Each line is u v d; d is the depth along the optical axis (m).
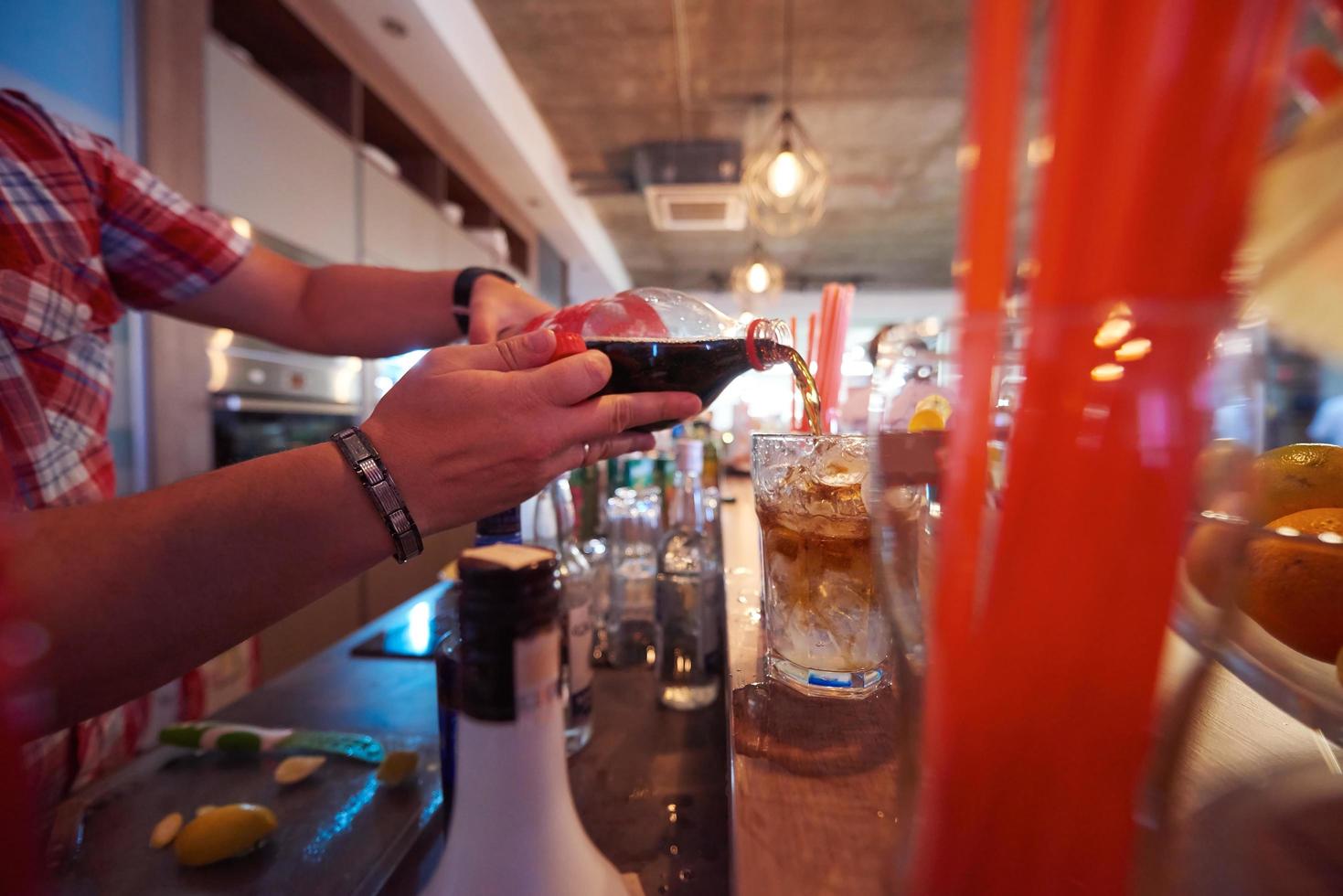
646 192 4.65
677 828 0.50
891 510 0.24
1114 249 0.15
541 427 0.49
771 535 0.47
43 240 0.77
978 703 0.18
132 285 0.93
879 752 0.35
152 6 1.68
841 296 0.64
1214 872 0.21
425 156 3.49
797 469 0.45
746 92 3.75
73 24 1.52
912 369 0.30
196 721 0.69
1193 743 0.17
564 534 0.86
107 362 0.88
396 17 2.57
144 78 1.67
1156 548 0.16
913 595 0.23
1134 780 0.17
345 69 2.62
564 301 6.48
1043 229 0.16
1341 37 0.15
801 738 0.37
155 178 0.93
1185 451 0.16
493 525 0.53
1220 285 0.15
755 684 0.45
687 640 0.73
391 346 1.00
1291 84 0.14
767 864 0.26
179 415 1.80
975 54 0.17
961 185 0.17
